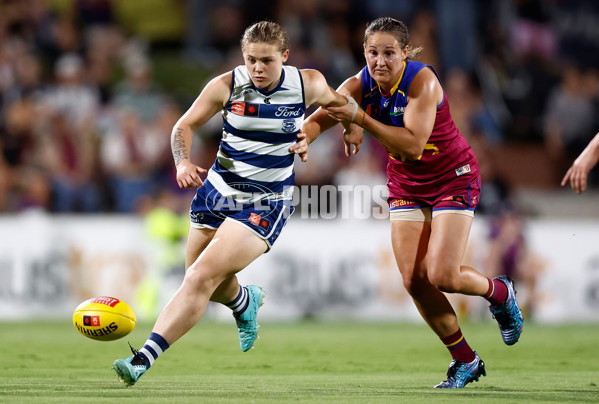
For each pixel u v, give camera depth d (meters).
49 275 44.94
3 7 58.97
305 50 59.28
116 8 62.50
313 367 25.20
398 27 19.12
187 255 19.56
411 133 19.03
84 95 55.09
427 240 20.16
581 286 46.41
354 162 51.53
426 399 16.73
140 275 45.41
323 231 45.62
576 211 55.62
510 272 45.94
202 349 30.45
